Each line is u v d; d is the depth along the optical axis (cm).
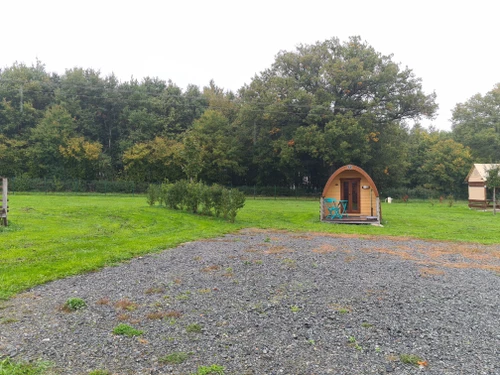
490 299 670
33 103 5097
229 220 1895
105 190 4175
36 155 4434
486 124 5906
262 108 4375
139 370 395
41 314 557
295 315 570
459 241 1383
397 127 4616
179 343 464
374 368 409
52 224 1449
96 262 881
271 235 1464
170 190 2170
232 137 4712
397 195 5006
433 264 962
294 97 4231
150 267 866
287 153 4147
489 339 495
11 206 1984
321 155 4141
